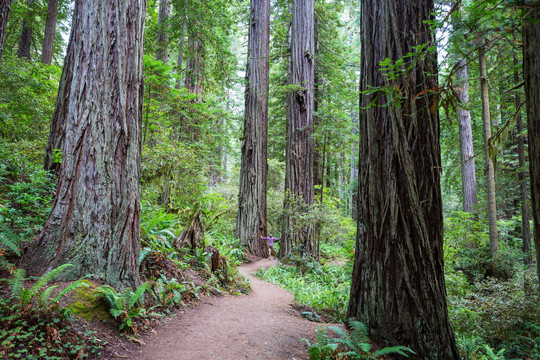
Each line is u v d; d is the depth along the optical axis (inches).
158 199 358.6
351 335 142.2
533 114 68.7
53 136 238.1
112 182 154.2
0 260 132.7
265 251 491.2
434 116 161.3
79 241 144.4
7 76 351.3
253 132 508.1
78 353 105.2
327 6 622.2
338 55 607.8
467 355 183.3
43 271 136.3
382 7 164.1
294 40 492.4
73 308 122.9
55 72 420.8
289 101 493.0
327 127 467.2
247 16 627.5
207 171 501.4
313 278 380.2
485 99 323.3
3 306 107.3
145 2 180.1
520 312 230.5
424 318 147.2
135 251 163.2
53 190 209.2
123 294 144.9
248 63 525.3
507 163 455.2
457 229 448.8
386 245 156.8
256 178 500.1
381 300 155.7
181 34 504.4
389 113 159.5
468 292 293.0
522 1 59.1
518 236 528.4
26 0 530.6
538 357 201.6
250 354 135.7
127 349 121.6
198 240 260.7
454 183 663.1
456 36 70.1
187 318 170.2
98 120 152.6
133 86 166.6
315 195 557.6
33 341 100.8
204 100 668.1
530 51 68.9
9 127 331.0
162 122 421.4
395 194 155.7
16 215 181.5
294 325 183.5
